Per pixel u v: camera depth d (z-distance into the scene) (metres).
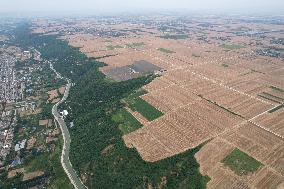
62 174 175.62
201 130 188.00
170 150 171.50
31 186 167.62
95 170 173.25
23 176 174.50
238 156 163.62
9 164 184.75
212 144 174.00
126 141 183.12
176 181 151.88
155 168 160.50
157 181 154.12
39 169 180.88
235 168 155.50
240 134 183.00
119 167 168.50
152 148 174.75
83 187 166.00
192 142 177.12
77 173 176.25
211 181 148.25
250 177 149.12
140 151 173.25
